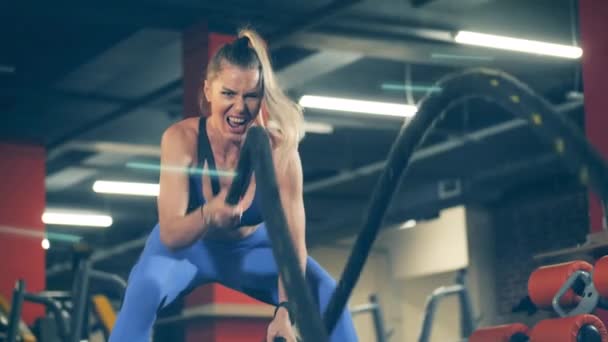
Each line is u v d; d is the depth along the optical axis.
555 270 2.96
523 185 15.09
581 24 6.04
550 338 2.89
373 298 7.03
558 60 10.23
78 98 11.19
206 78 1.95
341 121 12.11
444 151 13.37
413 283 16.58
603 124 5.87
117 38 9.68
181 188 2.00
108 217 16.81
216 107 1.92
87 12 8.87
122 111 11.55
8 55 10.35
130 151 13.16
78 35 9.89
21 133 12.02
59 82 10.91
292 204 2.07
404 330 16.52
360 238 1.19
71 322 3.54
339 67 10.29
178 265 2.11
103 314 4.91
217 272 2.17
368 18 9.19
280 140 2.02
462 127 13.32
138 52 9.91
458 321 15.85
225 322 8.38
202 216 1.82
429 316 6.66
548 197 14.73
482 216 15.59
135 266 2.15
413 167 14.18
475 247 15.52
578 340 2.80
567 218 14.47
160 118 11.88
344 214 16.53
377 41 9.53
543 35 9.80
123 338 2.06
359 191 15.55
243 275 2.17
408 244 16.56
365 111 11.39
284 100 1.98
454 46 9.77
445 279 16.05
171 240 1.90
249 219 2.09
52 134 12.23
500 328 3.21
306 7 9.17
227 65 1.90
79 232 18.33
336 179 14.77
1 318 7.12
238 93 1.91
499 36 9.52
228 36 9.15
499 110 12.98
